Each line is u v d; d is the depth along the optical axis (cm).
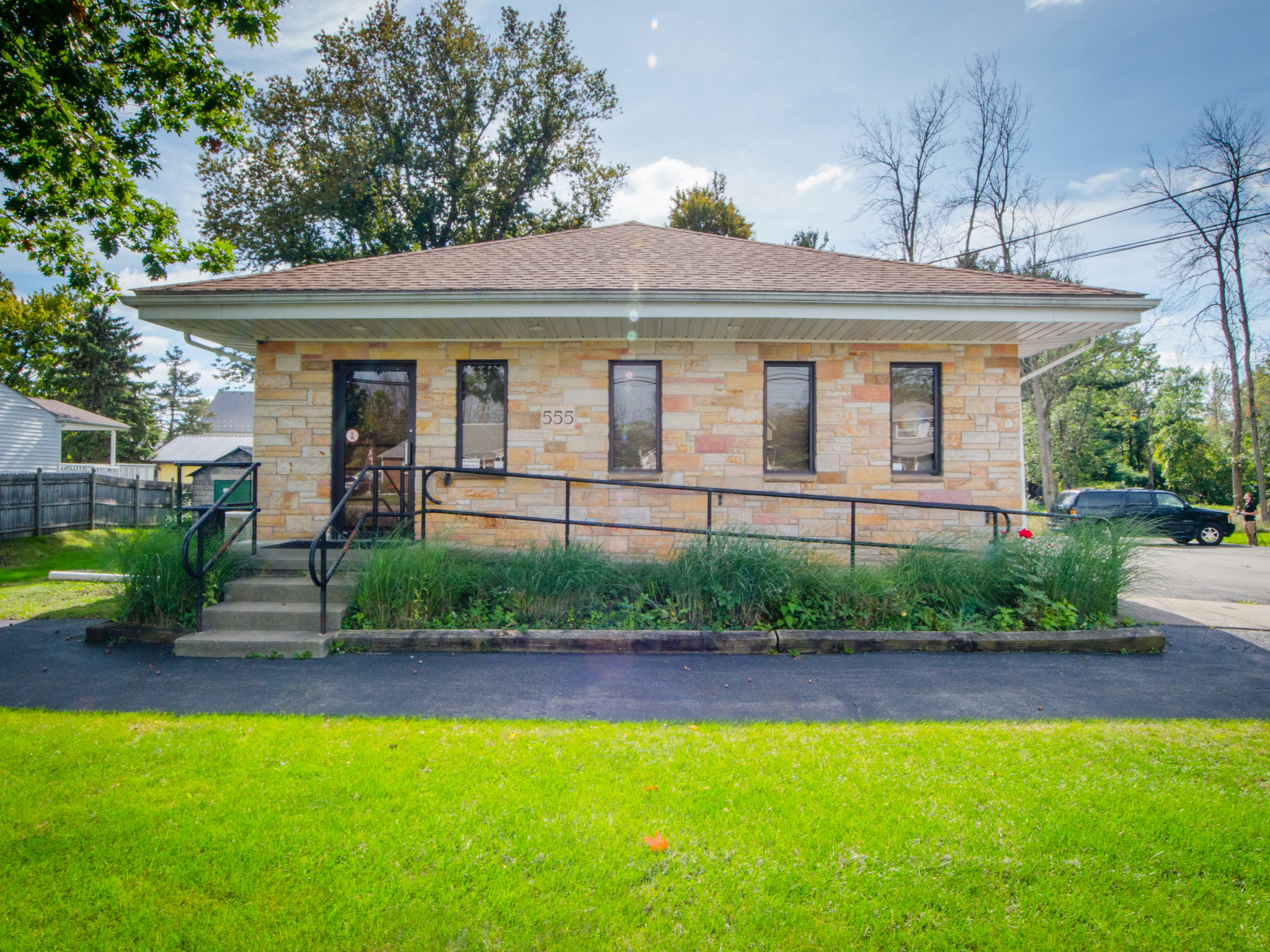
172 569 644
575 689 496
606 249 1008
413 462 855
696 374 859
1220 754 376
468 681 515
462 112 2406
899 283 816
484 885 257
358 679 519
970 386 867
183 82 944
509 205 2556
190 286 764
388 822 301
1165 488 3881
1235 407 2395
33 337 3288
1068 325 780
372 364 867
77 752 377
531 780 342
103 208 980
